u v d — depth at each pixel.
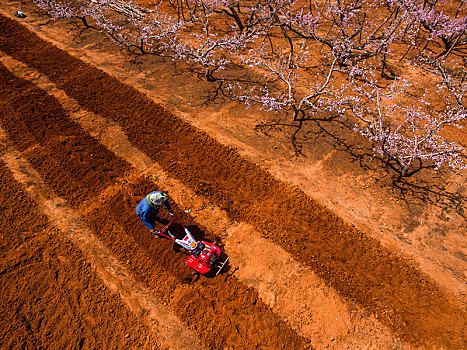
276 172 8.32
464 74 11.10
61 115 9.96
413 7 10.76
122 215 7.45
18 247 6.86
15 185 8.05
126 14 15.36
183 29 14.61
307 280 6.33
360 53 12.05
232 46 12.26
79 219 7.39
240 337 5.63
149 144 9.12
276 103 9.61
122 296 6.13
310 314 5.88
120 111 10.13
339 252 6.73
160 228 7.21
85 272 6.48
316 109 10.14
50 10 15.66
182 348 5.50
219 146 8.99
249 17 15.23
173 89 11.07
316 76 11.62
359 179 8.18
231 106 10.37
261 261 6.64
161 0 16.77
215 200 7.76
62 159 8.68
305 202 7.65
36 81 11.29
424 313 5.81
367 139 9.16
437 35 11.75
